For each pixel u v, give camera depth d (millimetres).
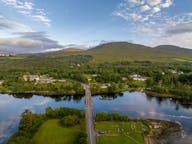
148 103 174250
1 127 111062
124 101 181000
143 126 106562
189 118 133875
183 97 191250
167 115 140125
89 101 174500
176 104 171500
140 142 87562
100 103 172000
